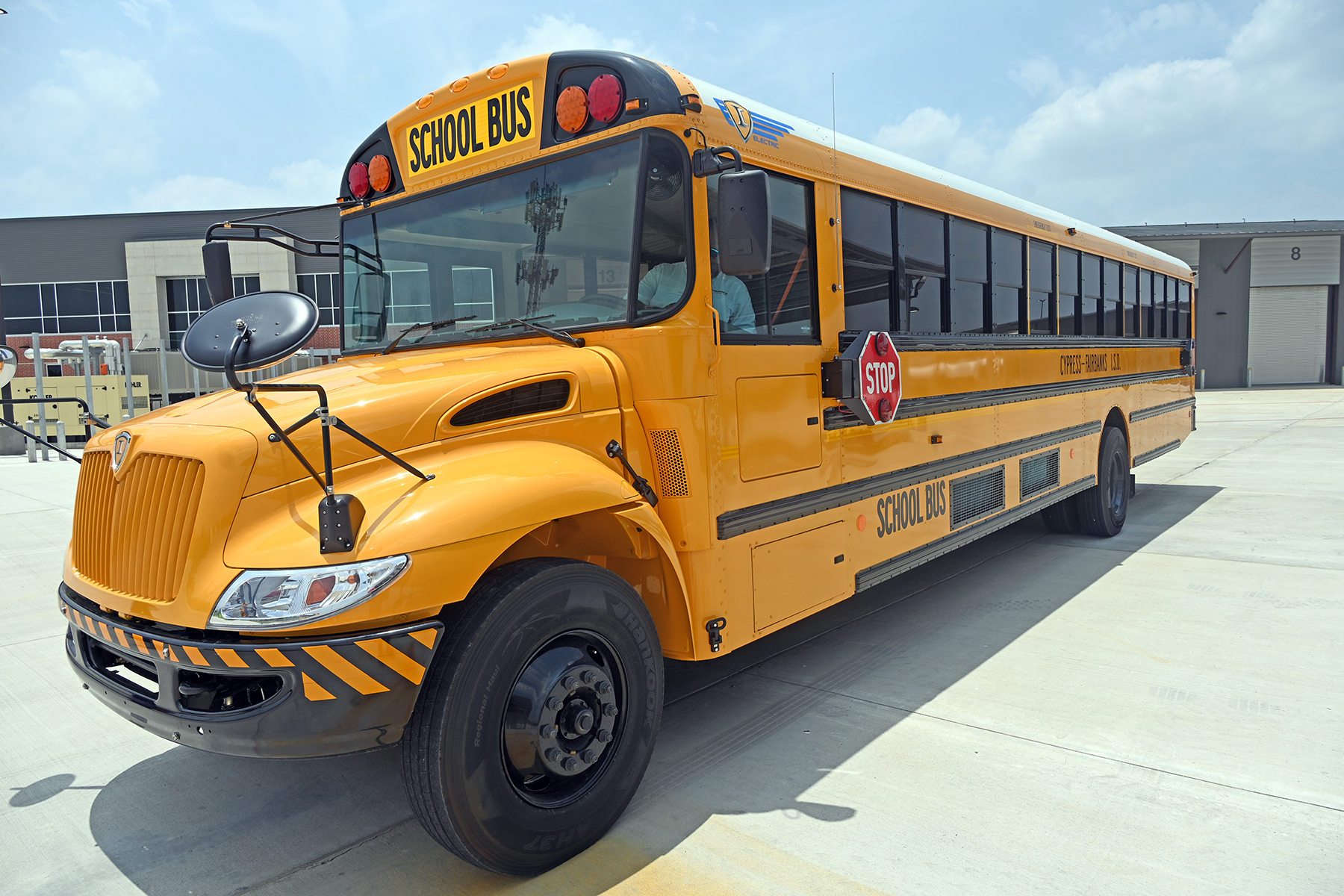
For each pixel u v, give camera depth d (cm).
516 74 328
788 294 354
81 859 274
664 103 296
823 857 261
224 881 260
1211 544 686
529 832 246
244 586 217
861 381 381
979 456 516
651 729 286
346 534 217
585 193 315
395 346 369
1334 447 1298
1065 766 316
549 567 254
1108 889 241
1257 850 259
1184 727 347
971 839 269
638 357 304
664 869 257
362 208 396
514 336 330
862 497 401
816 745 340
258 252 2964
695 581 306
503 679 239
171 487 234
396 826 291
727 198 273
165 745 363
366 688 216
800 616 357
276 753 216
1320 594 534
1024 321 589
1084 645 452
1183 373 986
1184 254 3306
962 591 571
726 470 313
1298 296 3284
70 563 287
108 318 3206
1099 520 720
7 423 283
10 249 3194
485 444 265
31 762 348
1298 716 355
